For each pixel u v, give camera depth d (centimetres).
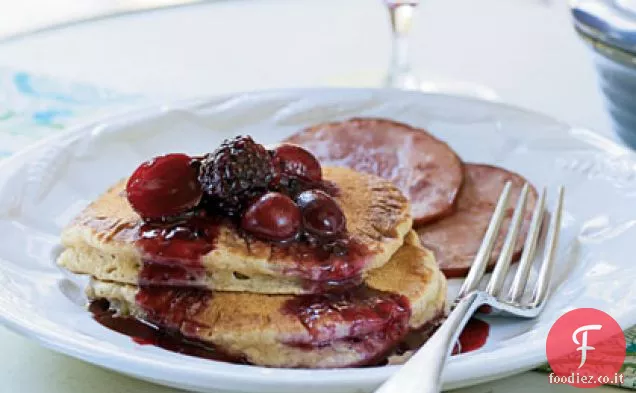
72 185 54
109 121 57
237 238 45
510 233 50
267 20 84
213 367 40
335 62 74
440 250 51
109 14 84
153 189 45
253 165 45
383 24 84
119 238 45
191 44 77
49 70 69
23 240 50
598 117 65
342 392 40
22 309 44
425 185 55
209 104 59
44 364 45
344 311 44
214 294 45
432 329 45
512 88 69
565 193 54
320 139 58
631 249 48
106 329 44
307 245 45
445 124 59
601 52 57
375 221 47
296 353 43
